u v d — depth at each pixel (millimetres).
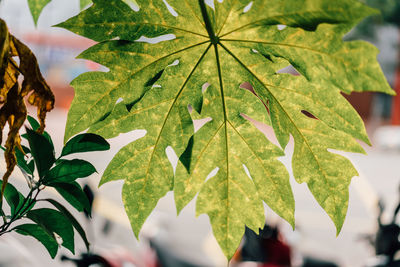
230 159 904
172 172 892
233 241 906
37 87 800
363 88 772
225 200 909
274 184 892
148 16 827
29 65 791
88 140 845
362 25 10273
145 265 3285
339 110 826
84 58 827
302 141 860
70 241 843
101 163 7105
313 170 861
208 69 870
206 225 4688
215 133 898
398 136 13000
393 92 754
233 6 814
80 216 3738
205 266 3086
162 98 873
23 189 2916
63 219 840
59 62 15438
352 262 4395
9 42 764
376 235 2863
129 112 866
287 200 888
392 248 2736
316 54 794
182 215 5137
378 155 12008
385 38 12344
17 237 3516
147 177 885
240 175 904
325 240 4934
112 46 830
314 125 849
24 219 2916
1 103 794
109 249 2887
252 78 868
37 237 865
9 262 2283
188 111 884
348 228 5430
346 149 841
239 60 859
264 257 3270
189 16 833
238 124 896
